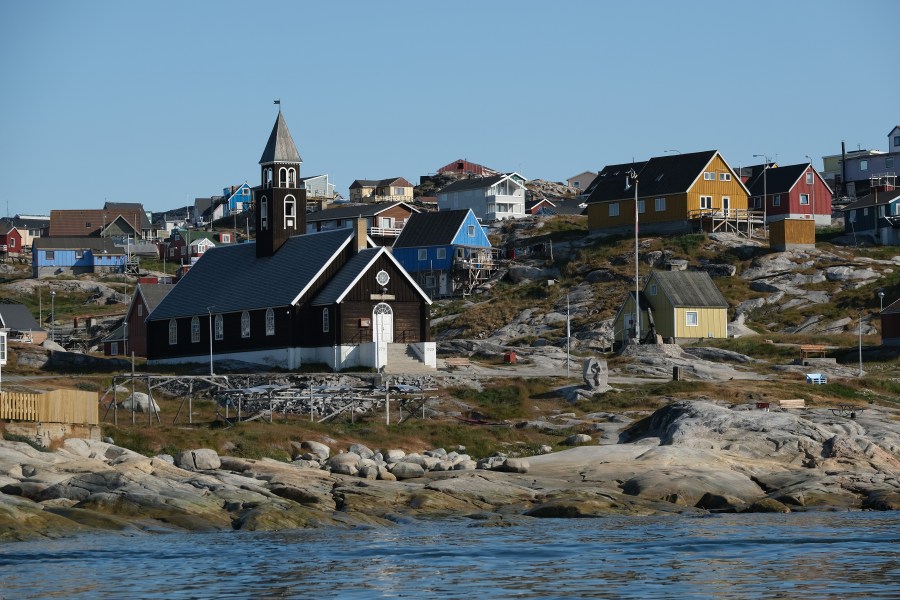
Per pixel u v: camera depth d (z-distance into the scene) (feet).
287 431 282.56
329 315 388.98
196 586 161.68
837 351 421.18
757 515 225.15
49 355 392.27
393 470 247.09
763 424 288.30
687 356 412.77
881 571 172.04
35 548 180.55
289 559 178.19
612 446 282.56
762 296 500.33
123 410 312.50
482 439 298.35
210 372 388.16
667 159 597.11
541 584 164.45
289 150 428.15
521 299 533.14
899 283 492.95
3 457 220.84
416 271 593.83
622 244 568.41
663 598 157.48
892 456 275.59
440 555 182.39
